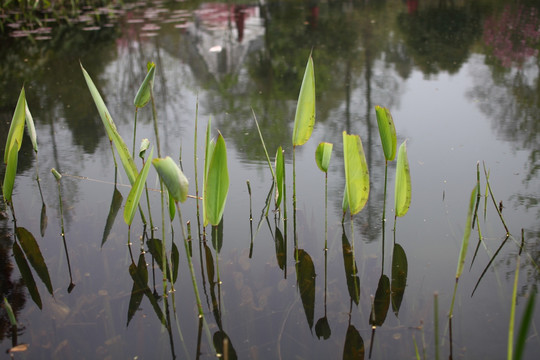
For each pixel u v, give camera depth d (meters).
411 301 1.50
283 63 3.60
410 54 3.61
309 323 1.46
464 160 2.07
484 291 1.52
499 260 1.61
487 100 2.63
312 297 1.53
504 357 1.35
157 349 1.40
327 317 1.47
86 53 3.96
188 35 4.49
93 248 1.73
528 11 4.69
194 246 1.73
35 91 3.09
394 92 2.86
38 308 1.52
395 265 1.62
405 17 4.76
